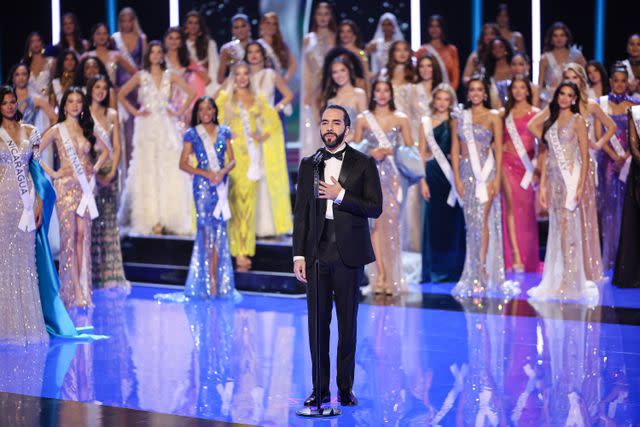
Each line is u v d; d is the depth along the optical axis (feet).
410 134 85.61
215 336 67.51
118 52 104.27
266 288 88.63
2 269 65.16
